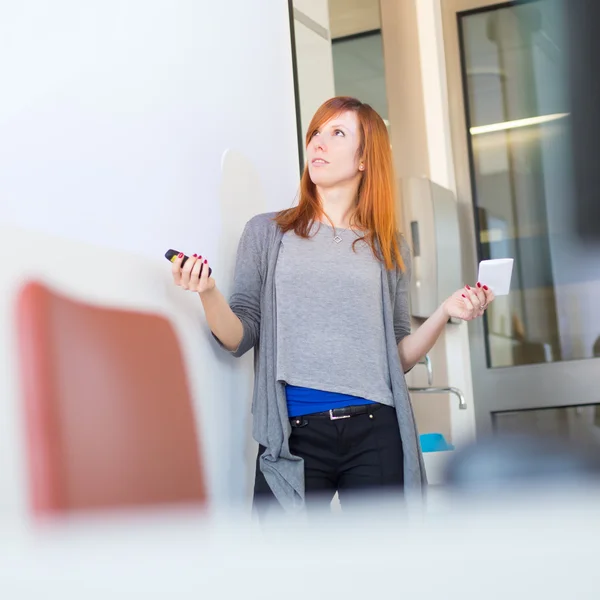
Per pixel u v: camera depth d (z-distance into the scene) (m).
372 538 0.15
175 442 1.51
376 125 1.80
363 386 1.58
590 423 3.83
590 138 4.02
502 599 0.14
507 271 1.70
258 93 2.09
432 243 3.58
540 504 0.15
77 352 1.24
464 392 3.81
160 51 1.62
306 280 1.65
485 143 4.11
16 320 1.11
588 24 4.05
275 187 2.14
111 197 1.39
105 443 1.29
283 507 1.51
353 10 3.80
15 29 1.17
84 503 1.21
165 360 1.51
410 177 3.68
